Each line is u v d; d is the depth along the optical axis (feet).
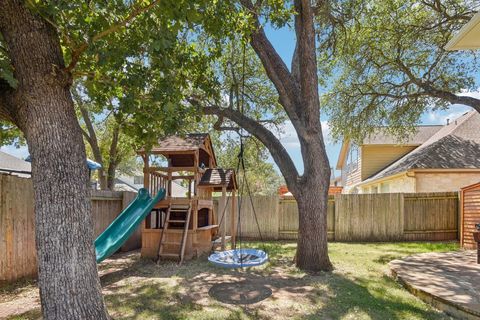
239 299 13.97
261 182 88.02
